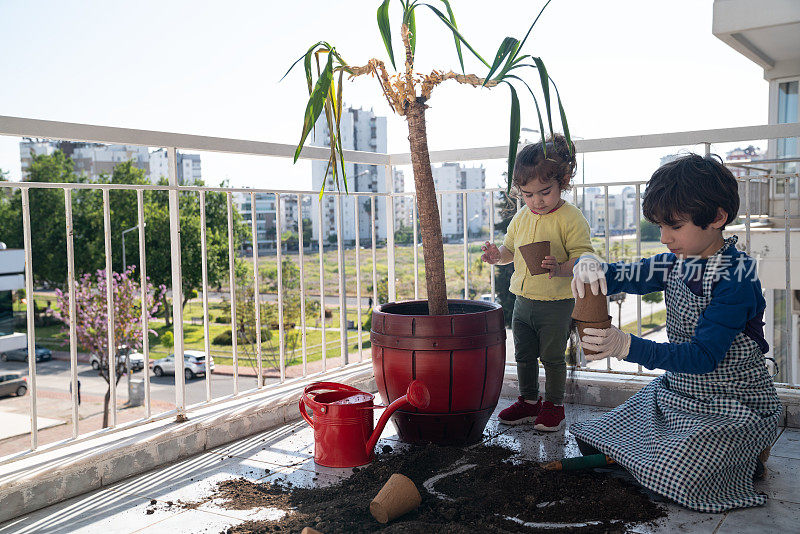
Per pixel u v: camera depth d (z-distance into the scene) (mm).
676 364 1597
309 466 2049
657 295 33344
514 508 1632
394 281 3400
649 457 1740
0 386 32250
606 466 1911
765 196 8227
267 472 2000
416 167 2162
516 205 2902
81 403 31234
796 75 8797
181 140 2227
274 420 2514
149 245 41000
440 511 1602
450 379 2049
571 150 2221
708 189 1588
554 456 2074
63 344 42000
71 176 56344
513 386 2908
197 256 40094
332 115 2242
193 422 2223
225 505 1736
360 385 2924
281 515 1646
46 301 44094
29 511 1735
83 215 44062
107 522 1652
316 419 2064
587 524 1535
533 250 2209
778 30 7172
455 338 2031
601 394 2697
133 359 34188
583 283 1621
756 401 1747
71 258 1930
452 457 2004
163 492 1855
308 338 30266
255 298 2592
